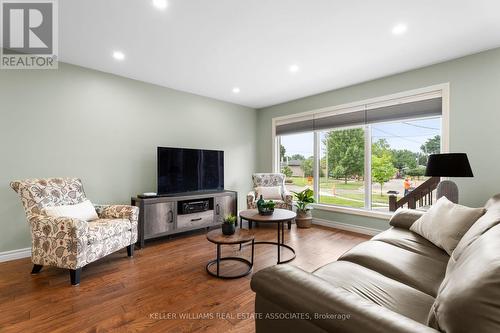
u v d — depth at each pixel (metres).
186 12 2.05
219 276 2.25
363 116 3.71
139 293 1.98
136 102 3.58
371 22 2.20
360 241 3.30
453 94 2.89
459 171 2.26
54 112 2.91
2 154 2.61
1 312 1.72
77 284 2.11
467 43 2.55
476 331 0.60
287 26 2.26
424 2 1.93
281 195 4.45
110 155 3.33
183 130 4.11
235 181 4.87
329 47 2.65
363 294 1.16
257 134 5.25
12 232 2.66
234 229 2.41
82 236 2.12
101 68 3.18
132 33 2.37
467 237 1.37
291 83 3.74
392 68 3.18
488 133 2.67
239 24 2.23
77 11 2.04
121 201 3.43
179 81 3.66
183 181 3.77
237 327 1.59
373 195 3.75
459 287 0.70
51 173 2.89
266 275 1.00
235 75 3.44
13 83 2.68
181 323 1.62
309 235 3.59
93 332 1.52
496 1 1.91
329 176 4.30
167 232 3.37
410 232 2.13
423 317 1.01
